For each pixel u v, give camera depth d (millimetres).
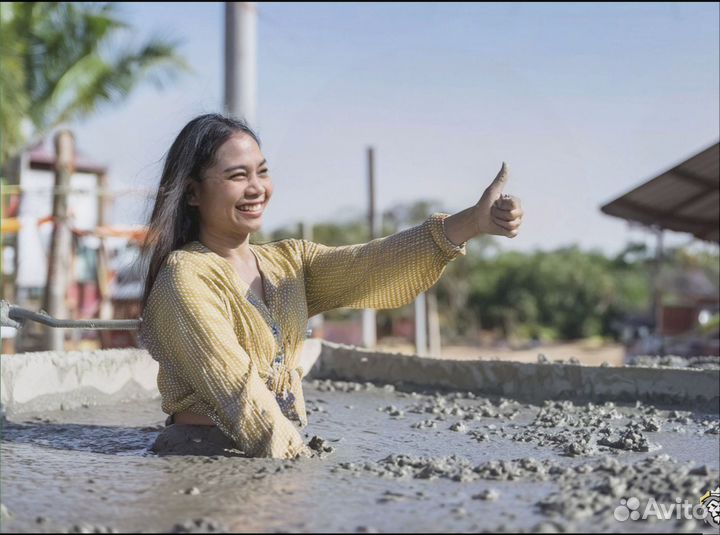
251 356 2648
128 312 3861
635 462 2301
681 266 26625
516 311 35688
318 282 2945
